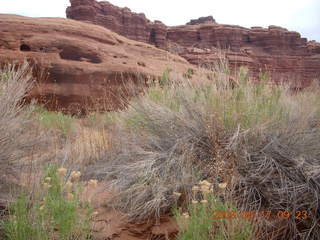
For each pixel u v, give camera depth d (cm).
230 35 5122
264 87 414
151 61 1936
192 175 293
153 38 5084
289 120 367
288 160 319
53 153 419
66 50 1490
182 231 216
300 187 283
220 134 334
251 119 342
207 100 370
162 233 258
